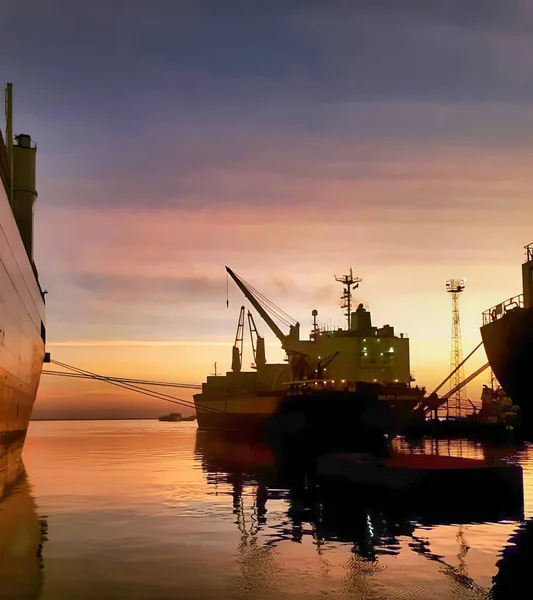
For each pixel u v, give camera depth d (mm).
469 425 116125
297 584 18594
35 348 53219
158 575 19500
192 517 29656
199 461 64438
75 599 17094
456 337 152000
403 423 92500
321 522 28219
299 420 79188
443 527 26938
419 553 22281
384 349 100625
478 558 21531
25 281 43594
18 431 48406
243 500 35188
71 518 29344
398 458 45188
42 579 19062
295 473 50812
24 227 61812
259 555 22047
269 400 93250
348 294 111000
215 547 23281
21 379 43812
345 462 44375
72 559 21469
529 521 28469
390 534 25547
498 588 18219
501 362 51781
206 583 18688
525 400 49875
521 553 22234
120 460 65938
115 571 19984
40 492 38688
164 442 106312
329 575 19531
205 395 134750
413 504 33594
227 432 114750
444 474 34094
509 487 34406
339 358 99375
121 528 26875
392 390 90938
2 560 21328
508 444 96125
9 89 55156
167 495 37281
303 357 99688
